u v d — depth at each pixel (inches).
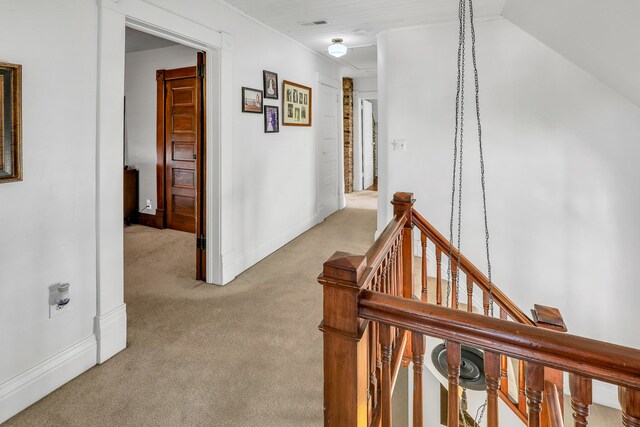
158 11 90.6
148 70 195.8
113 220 81.4
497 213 134.3
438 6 120.7
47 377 69.6
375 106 442.6
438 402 114.4
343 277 40.6
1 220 61.6
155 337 91.9
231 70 121.6
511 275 134.4
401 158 147.8
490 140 133.0
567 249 126.8
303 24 140.3
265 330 96.6
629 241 119.4
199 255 128.5
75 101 72.2
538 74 124.8
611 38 89.6
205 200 124.4
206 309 107.9
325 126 221.1
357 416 42.1
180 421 64.4
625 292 121.6
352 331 41.1
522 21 119.3
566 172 124.5
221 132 119.0
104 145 78.0
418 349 41.7
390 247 70.0
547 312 68.6
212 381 75.4
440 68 138.6
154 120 198.1
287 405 69.1
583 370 32.9
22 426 62.0
